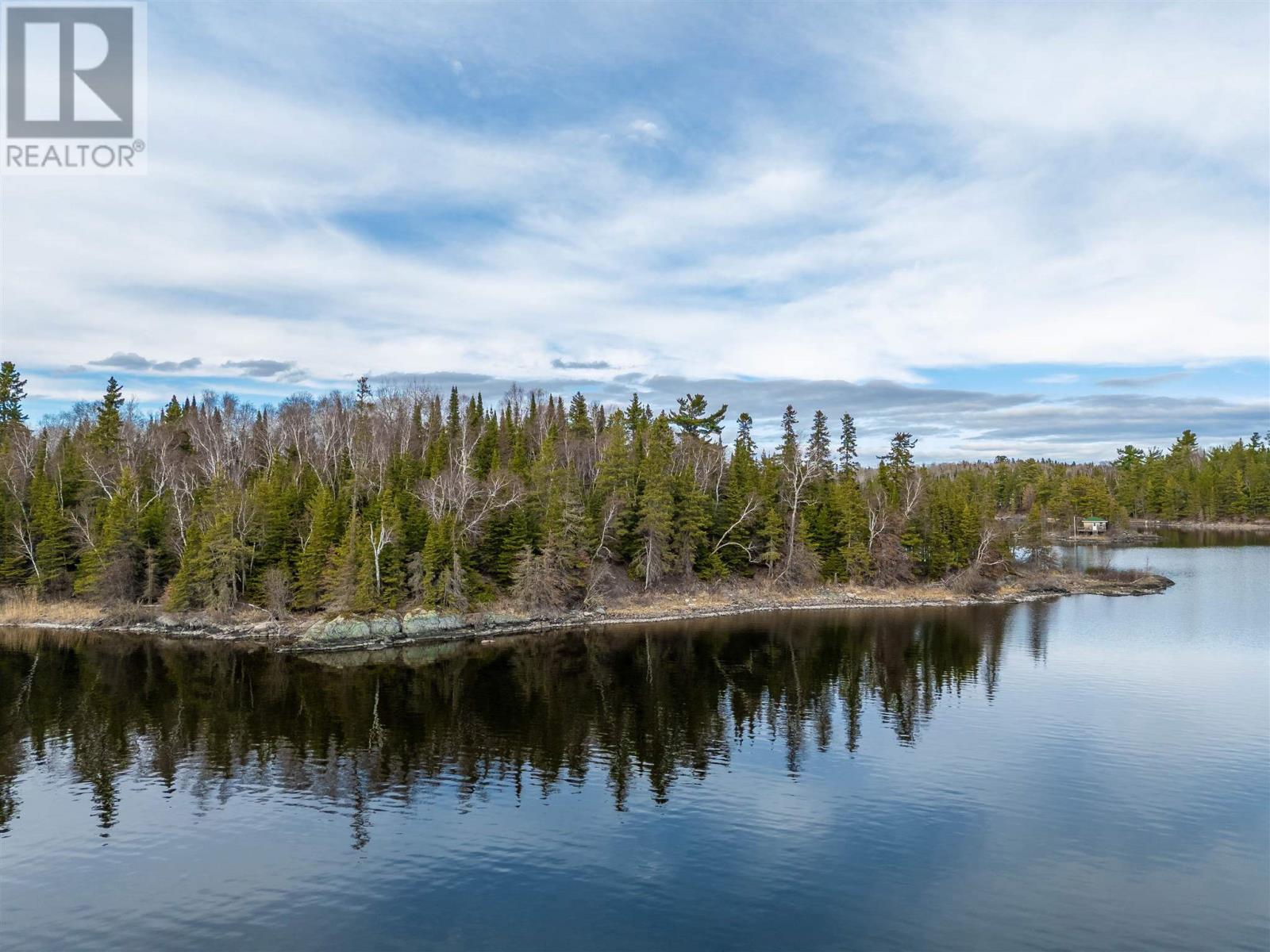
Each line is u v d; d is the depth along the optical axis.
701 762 41.91
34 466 101.75
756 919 26.56
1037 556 122.31
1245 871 30.03
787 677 61.56
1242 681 58.50
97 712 51.25
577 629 82.88
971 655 68.75
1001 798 36.94
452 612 80.75
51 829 33.53
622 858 30.89
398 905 27.34
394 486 92.31
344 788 38.31
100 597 84.25
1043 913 27.12
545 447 101.69
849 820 34.47
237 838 32.72
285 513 84.81
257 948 24.69
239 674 62.44
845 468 130.62
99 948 24.73
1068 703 52.97
